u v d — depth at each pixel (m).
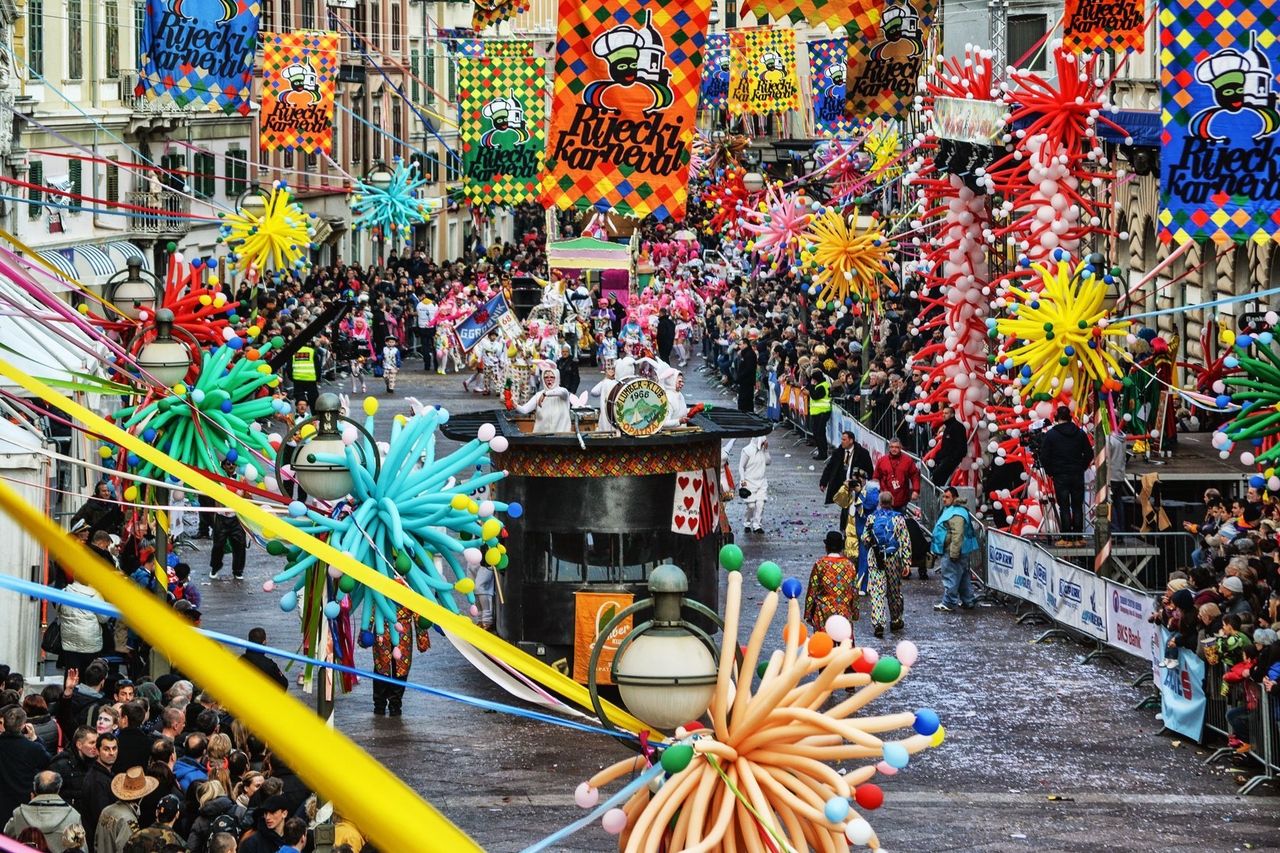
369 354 133.88
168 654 7.10
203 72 63.69
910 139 125.31
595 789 17.70
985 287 72.19
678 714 17.12
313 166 185.00
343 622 30.02
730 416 57.53
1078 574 57.81
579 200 43.41
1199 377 72.12
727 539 55.94
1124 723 49.56
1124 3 65.62
